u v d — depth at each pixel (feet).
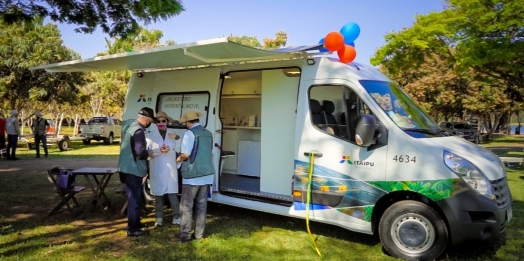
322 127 17.87
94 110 107.96
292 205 18.71
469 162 15.19
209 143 17.81
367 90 17.33
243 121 26.63
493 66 50.31
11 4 27.50
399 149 15.97
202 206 17.78
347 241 18.07
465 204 14.75
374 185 16.30
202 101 22.16
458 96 102.37
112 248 16.81
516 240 17.95
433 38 49.62
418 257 15.47
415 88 100.17
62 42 75.36
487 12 42.24
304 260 15.78
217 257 15.89
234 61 20.52
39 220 20.68
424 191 15.25
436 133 17.12
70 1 27.96
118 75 91.30
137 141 17.80
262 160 20.95
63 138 66.85
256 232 19.26
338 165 17.16
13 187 29.43
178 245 17.15
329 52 18.67
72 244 17.08
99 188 21.85
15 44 70.85
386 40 54.54
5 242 17.22
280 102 20.39
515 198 26.48
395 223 15.99
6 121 49.34
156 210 19.90
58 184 21.13
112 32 30.37
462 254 16.29
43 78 72.33
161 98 24.21
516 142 107.14
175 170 19.94
